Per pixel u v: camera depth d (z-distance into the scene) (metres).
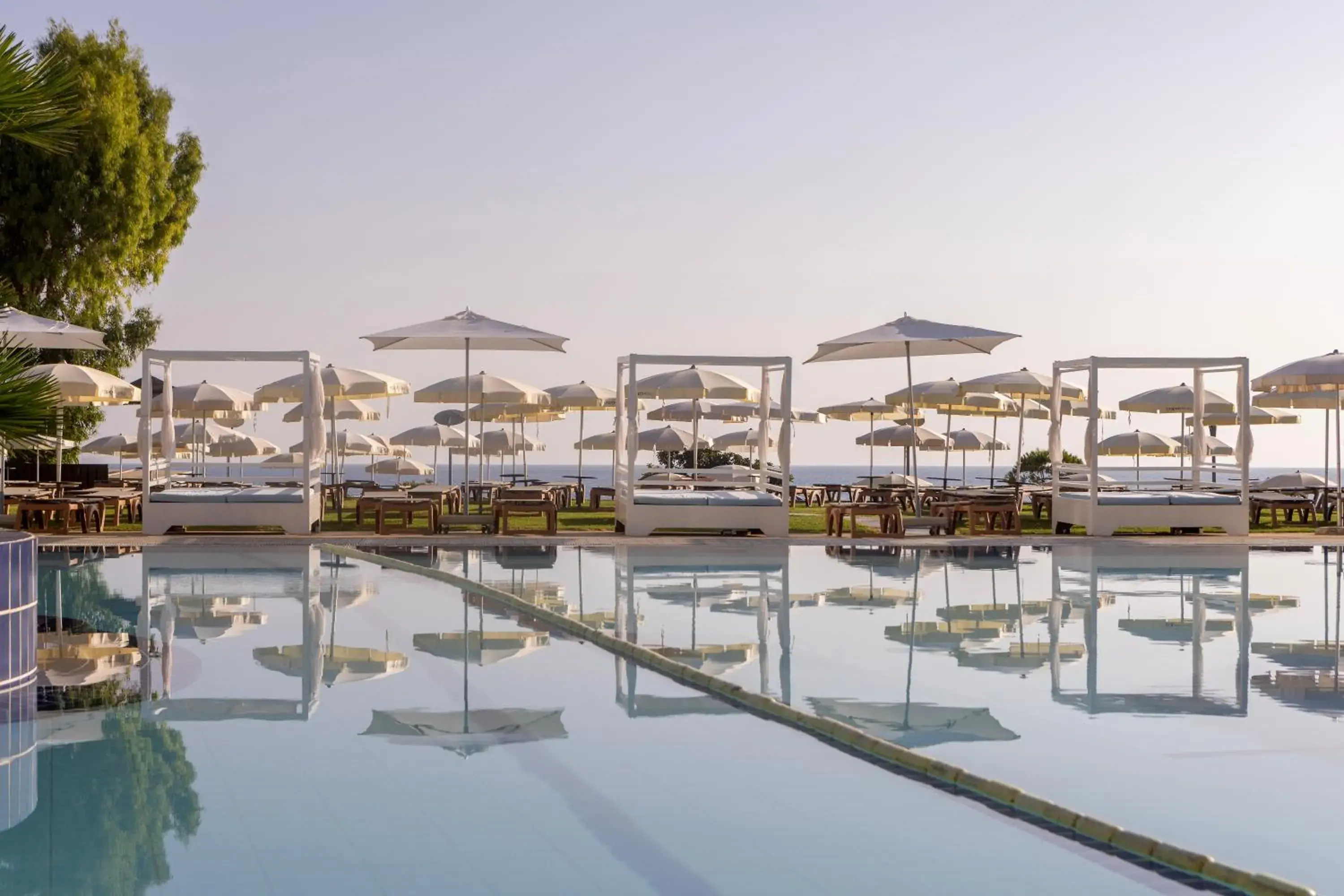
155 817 4.15
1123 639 7.99
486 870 3.67
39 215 22.97
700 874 3.65
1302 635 8.19
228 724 5.50
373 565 12.47
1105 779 4.67
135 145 24.11
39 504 15.63
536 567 12.15
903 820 4.17
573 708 5.88
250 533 15.93
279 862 3.72
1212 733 5.40
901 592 10.34
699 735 5.36
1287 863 3.76
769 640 7.83
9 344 6.96
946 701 6.04
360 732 5.35
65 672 6.69
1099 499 16.08
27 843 3.88
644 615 8.86
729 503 15.66
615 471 18.17
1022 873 3.66
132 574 11.38
